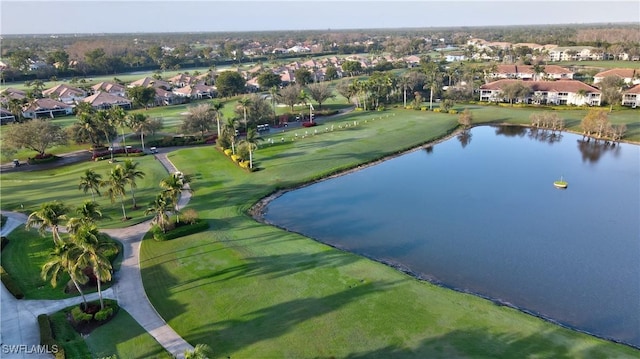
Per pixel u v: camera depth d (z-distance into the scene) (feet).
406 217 242.17
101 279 150.10
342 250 198.70
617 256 197.88
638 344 142.92
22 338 139.13
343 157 343.46
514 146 388.16
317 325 143.43
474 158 353.92
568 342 133.90
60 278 173.78
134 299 160.15
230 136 338.75
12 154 349.20
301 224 234.38
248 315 149.79
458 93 575.38
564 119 462.19
